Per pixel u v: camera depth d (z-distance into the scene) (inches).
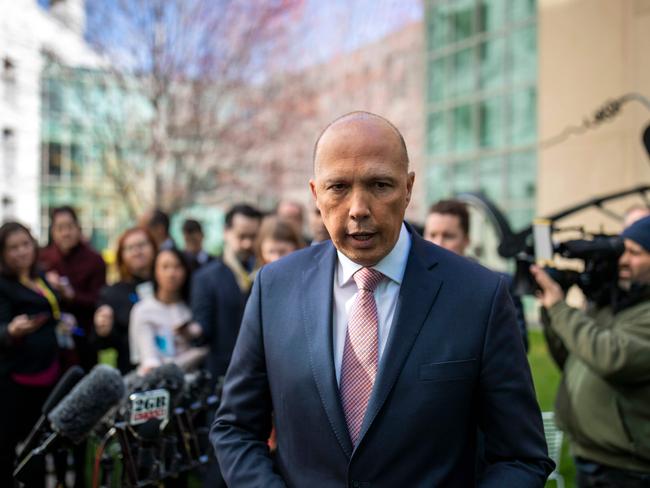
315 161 61.7
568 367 112.0
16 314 144.7
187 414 95.3
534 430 62.2
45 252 201.8
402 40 644.7
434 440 60.0
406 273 64.7
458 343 61.6
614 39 414.6
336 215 60.0
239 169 518.3
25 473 85.7
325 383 62.2
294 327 65.7
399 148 60.2
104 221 646.5
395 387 60.6
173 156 446.3
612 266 105.2
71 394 86.4
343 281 66.5
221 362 150.3
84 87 431.5
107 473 97.7
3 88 443.2
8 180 569.3
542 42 468.1
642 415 96.9
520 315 112.8
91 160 569.3
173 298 155.6
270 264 72.4
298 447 63.3
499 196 518.3
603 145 420.8
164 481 99.1
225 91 449.7
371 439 60.1
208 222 909.8
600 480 103.0
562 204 451.2
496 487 59.2
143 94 431.2
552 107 459.8
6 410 137.7
